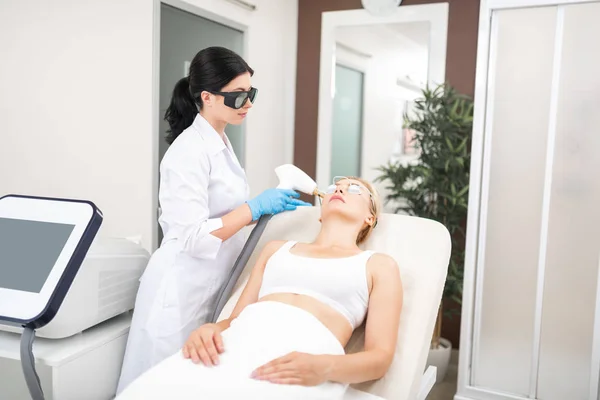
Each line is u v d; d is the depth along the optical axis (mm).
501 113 2285
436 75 3213
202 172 1497
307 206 1798
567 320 2213
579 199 2164
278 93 3592
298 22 3674
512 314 2322
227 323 1378
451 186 2908
